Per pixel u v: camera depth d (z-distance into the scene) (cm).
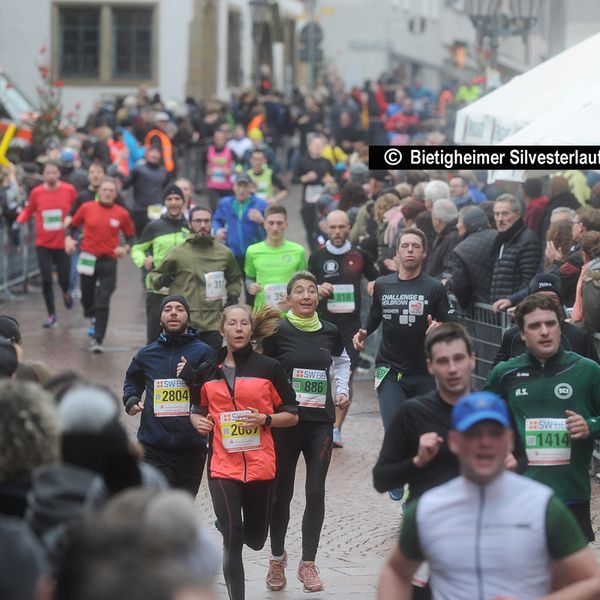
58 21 10000
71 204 4225
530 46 10419
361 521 2245
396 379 2230
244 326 1792
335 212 2811
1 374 1433
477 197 3869
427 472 1348
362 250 2817
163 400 1945
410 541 1090
